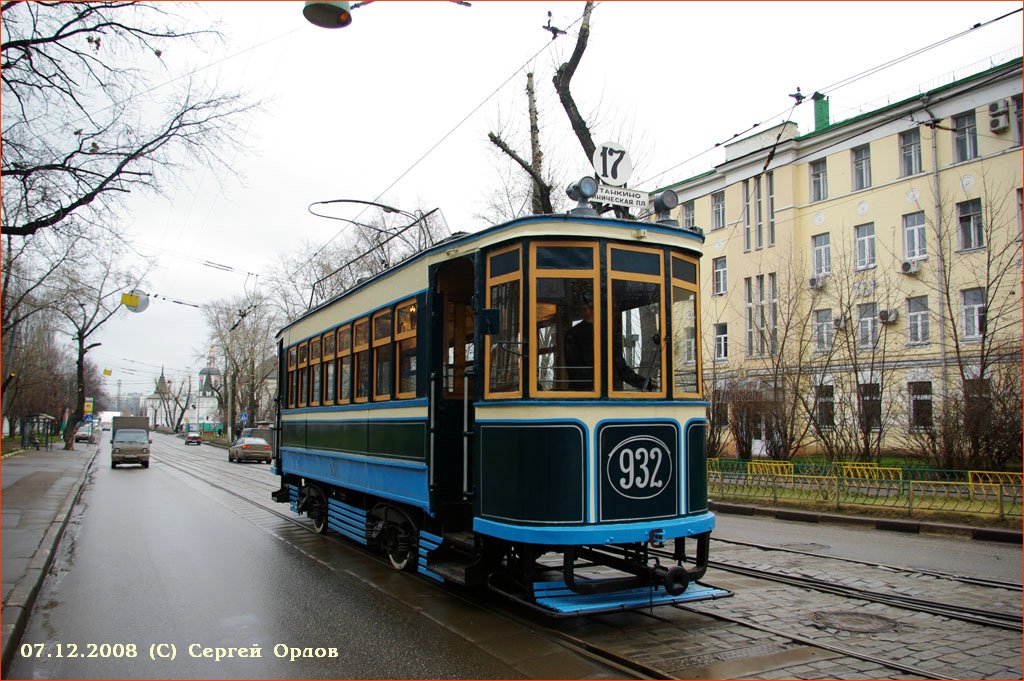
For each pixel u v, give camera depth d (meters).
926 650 5.54
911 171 23.80
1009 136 20.97
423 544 7.58
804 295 25.50
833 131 25.78
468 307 7.86
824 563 9.03
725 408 22.28
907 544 10.80
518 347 6.13
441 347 7.50
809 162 26.95
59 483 20.89
